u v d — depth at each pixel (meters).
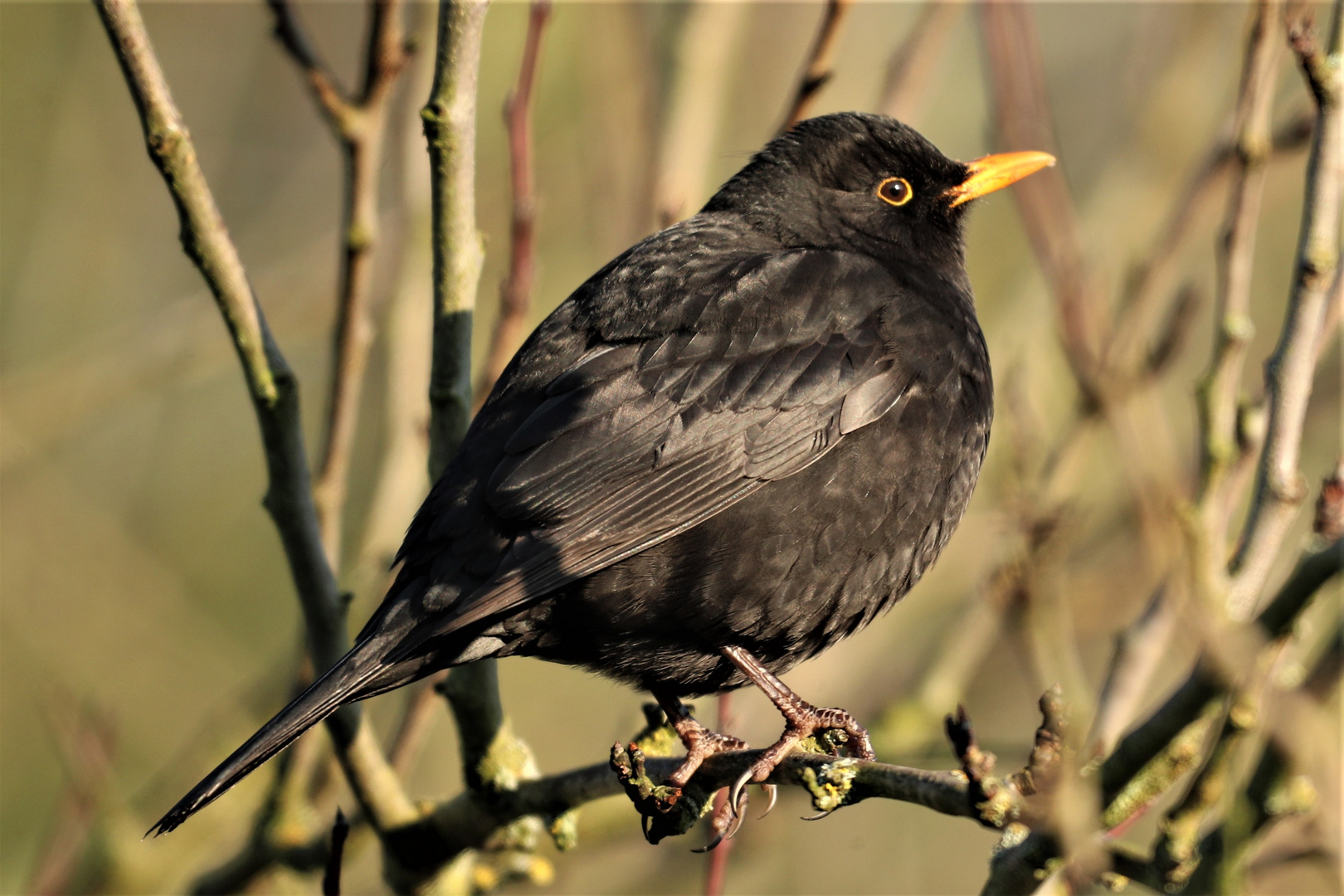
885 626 14.26
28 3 18.70
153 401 20.19
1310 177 7.18
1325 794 7.04
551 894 14.20
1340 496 6.75
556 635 8.38
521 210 9.58
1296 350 7.32
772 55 15.61
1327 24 13.54
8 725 18.08
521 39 15.30
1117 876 6.92
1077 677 10.14
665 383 8.60
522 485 8.22
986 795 5.99
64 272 18.34
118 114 18.73
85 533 18.39
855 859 14.80
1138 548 13.80
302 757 10.43
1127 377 9.88
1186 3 13.11
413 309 11.33
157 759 17.44
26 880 16.70
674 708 8.86
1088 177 18.22
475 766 8.57
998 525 10.70
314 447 18.66
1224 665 6.36
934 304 9.33
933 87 16.30
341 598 8.45
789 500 8.55
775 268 9.11
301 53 8.73
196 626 18.59
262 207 20.39
